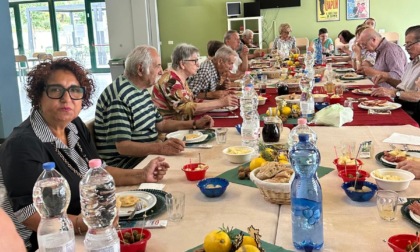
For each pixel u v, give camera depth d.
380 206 1.43
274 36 11.15
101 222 1.30
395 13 10.55
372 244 1.26
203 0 11.32
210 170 2.01
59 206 1.27
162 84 3.21
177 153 2.30
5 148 1.56
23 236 1.56
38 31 13.73
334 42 10.77
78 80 1.72
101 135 2.56
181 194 1.55
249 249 1.05
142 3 10.10
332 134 2.56
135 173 1.88
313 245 1.23
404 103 3.96
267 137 2.34
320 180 1.81
